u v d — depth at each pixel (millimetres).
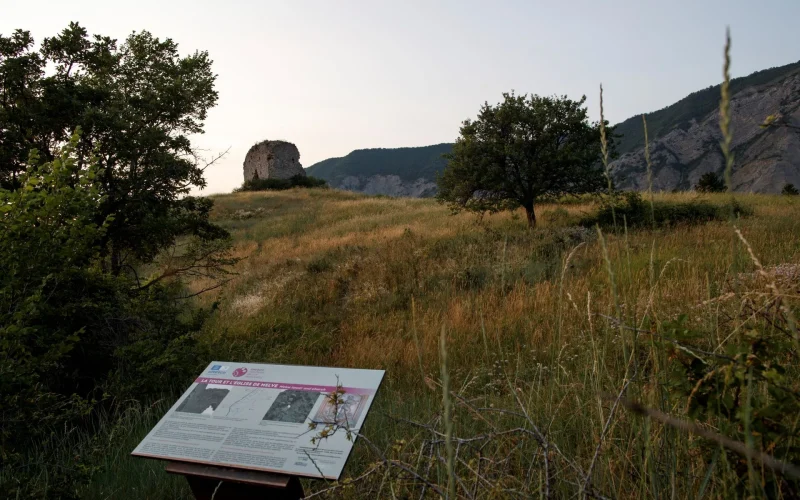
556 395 3736
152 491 4078
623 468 2393
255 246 23422
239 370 3785
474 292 10062
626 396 2379
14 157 9031
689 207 14602
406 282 11719
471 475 2561
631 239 11602
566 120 16031
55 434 5082
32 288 4824
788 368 2412
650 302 2463
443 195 17688
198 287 15789
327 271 15000
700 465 2213
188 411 3549
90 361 6586
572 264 9992
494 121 16547
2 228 4711
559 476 2432
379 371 3514
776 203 17672
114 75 11039
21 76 9023
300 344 8719
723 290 2787
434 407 4934
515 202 16578
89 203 5371
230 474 3113
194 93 10836
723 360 1979
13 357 4527
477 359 6566
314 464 2941
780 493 1650
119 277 7387
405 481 2504
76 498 3695
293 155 65562
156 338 7027
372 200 39562
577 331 6051
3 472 3947
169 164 10164
